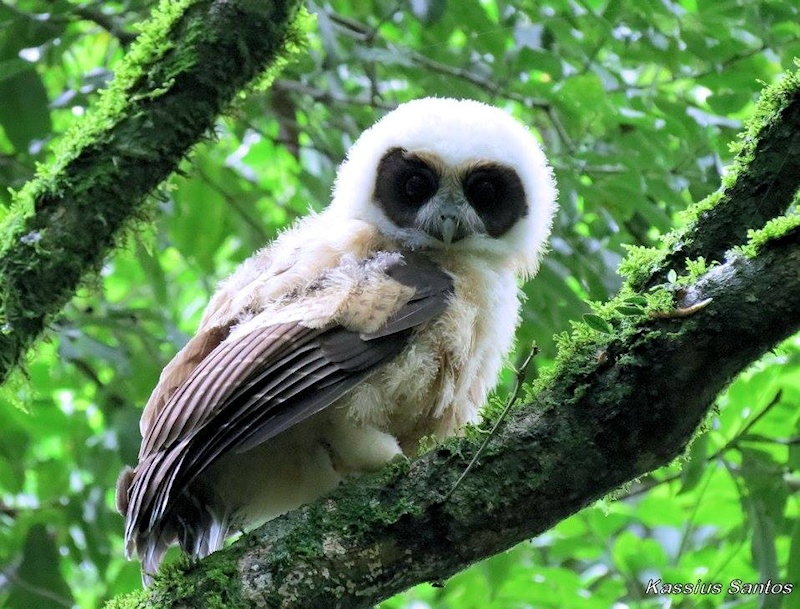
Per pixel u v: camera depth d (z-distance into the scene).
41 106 11.74
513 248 9.70
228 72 8.37
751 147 7.11
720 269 6.12
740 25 11.92
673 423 6.08
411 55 12.34
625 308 6.11
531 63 11.87
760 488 10.57
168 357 12.97
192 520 7.89
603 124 12.05
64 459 14.83
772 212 7.05
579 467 6.12
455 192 9.29
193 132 8.32
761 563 10.18
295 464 7.78
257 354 7.04
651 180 11.87
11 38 11.84
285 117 14.34
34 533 12.00
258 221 14.09
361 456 7.59
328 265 8.01
